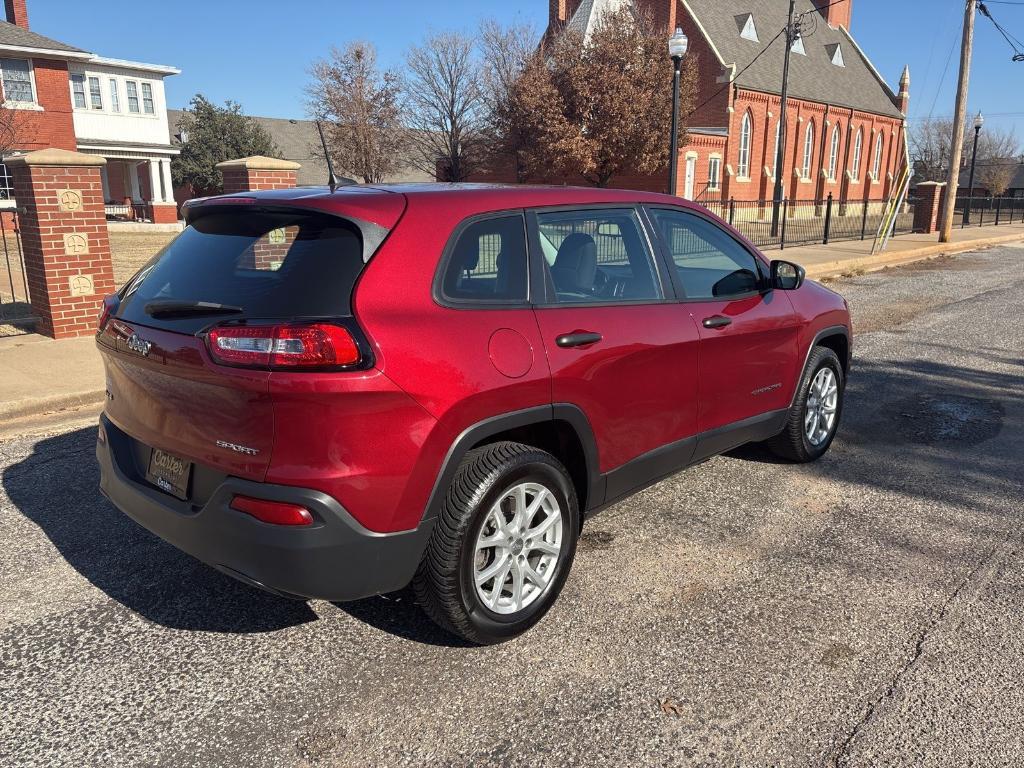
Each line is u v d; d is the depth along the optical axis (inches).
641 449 140.0
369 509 100.1
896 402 258.8
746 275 169.3
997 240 1007.6
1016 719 103.4
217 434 102.0
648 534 158.6
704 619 127.4
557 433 128.2
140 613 128.6
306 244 105.4
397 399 99.5
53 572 141.0
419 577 111.3
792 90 1595.7
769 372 171.3
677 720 103.1
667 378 141.5
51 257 318.7
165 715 103.8
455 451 106.7
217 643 120.5
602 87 1068.5
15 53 1117.1
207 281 110.6
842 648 119.5
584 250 131.9
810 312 183.5
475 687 110.0
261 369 95.3
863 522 165.2
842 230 970.7
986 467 198.4
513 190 126.4
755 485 185.2
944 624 126.3
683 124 1120.8
